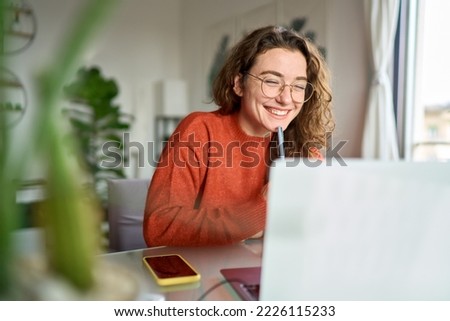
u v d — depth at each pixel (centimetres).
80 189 19
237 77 102
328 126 111
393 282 41
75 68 18
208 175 96
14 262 19
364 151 191
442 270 42
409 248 41
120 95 361
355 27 200
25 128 18
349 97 206
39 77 17
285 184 37
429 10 188
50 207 19
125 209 105
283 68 93
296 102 97
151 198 89
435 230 40
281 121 97
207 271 66
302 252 39
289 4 241
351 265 40
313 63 100
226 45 315
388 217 39
